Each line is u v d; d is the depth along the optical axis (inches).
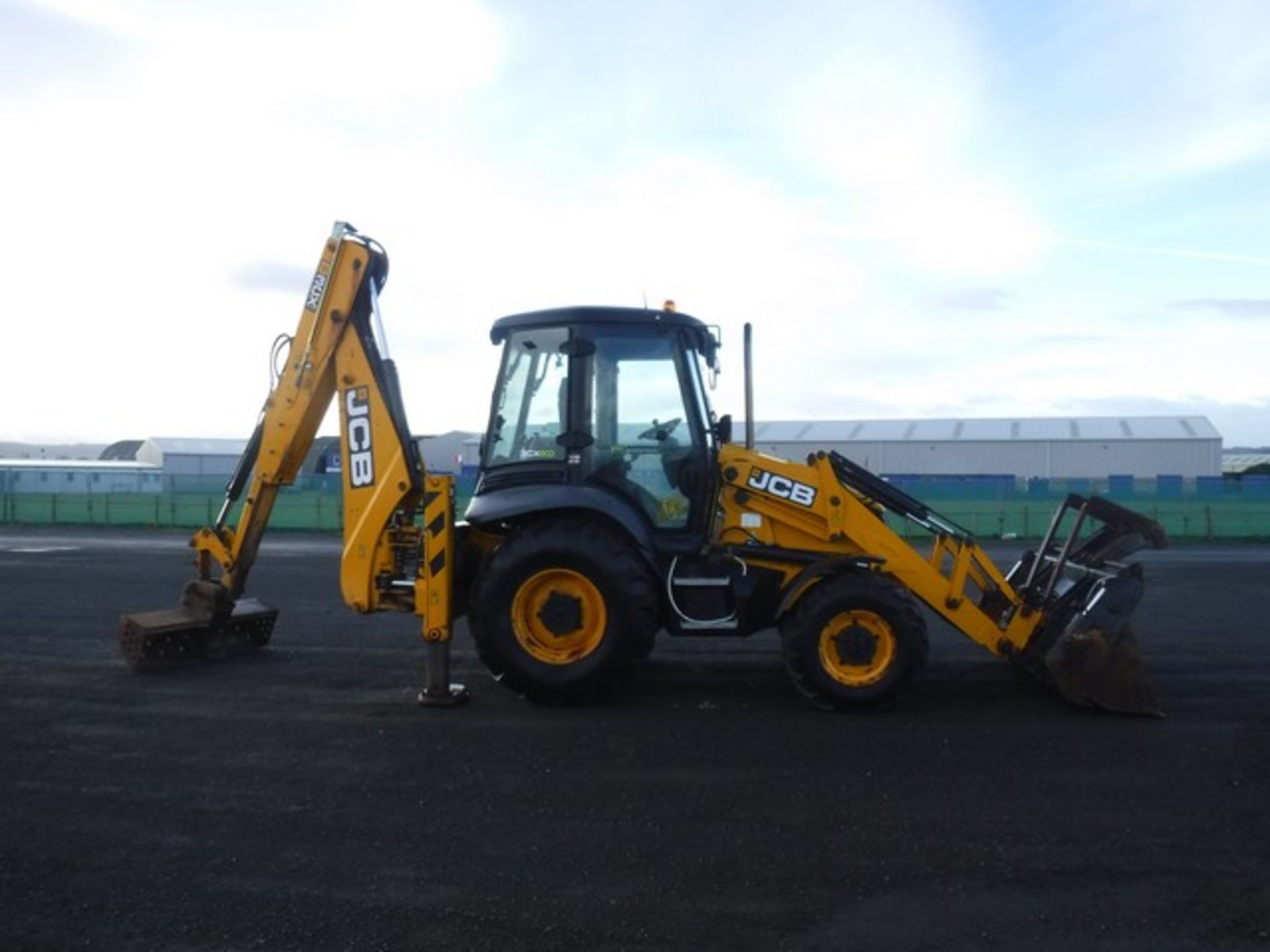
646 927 157.3
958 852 185.5
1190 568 727.7
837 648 279.6
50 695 299.9
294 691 305.7
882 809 207.3
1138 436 1622.8
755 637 399.2
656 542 293.1
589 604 281.4
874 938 154.0
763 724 269.1
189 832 194.2
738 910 162.7
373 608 298.0
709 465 295.6
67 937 153.4
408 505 302.0
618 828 196.4
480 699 296.4
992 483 1228.5
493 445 303.7
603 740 253.6
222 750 246.1
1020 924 158.6
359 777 225.9
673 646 380.8
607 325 297.0
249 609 364.8
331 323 302.5
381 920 159.3
